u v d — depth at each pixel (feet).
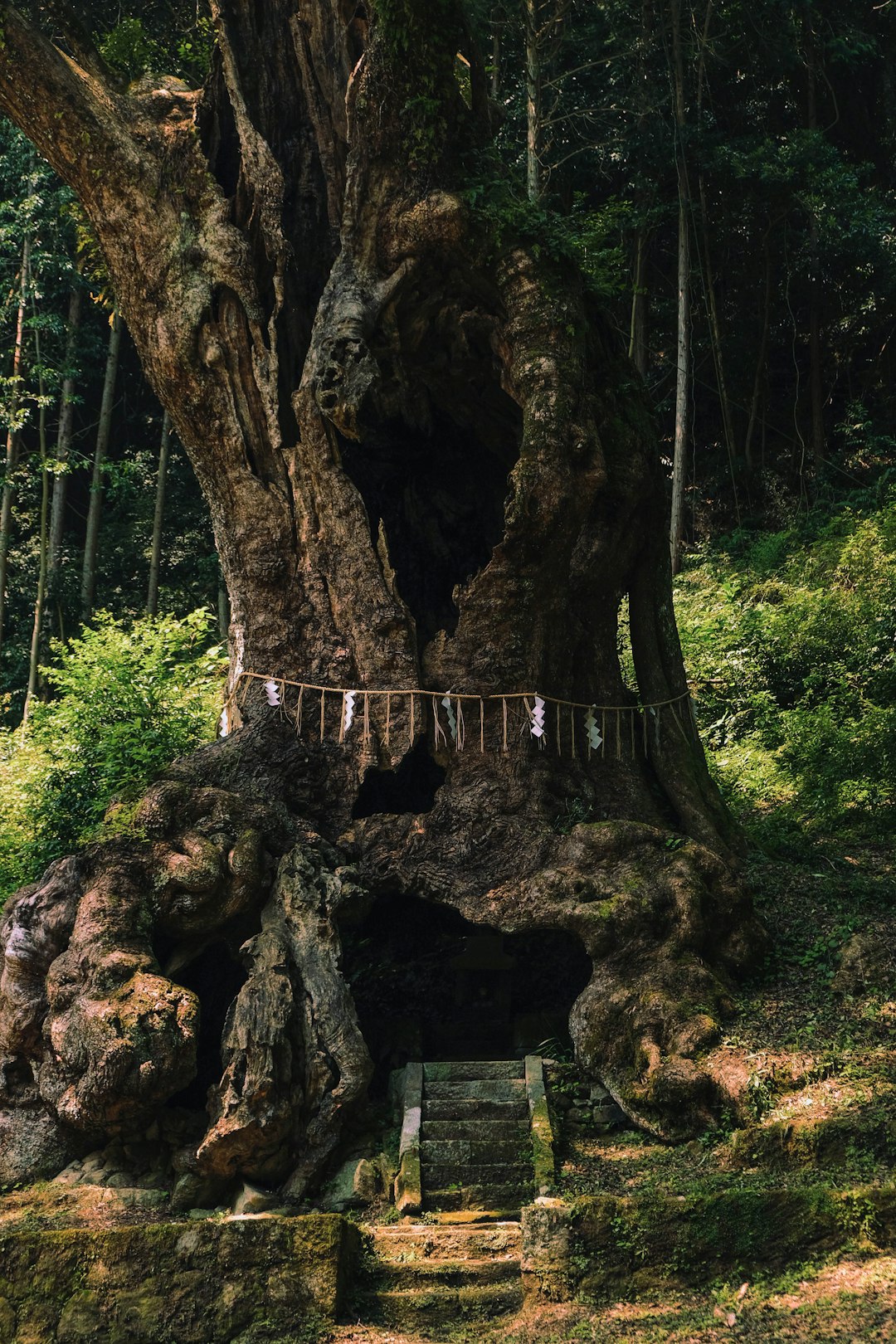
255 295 37.06
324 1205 28.07
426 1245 25.77
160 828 32.19
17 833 47.29
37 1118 29.81
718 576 76.13
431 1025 37.37
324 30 38.81
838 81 94.32
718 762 54.39
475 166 37.86
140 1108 28.40
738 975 32.71
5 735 64.90
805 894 36.81
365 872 34.35
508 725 35.60
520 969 39.24
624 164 82.48
